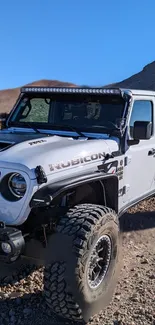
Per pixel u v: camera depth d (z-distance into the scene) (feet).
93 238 11.56
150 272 15.07
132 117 16.42
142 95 17.17
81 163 13.20
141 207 22.61
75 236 11.33
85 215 11.91
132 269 15.33
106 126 15.87
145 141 17.72
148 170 18.39
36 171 11.59
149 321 11.94
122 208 16.46
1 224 11.75
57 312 11.54
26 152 12.34
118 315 12.23
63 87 16.90
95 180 13.07
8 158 11.96
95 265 12.13
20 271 14.90
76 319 11.59
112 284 13.26
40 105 17.43
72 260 11.14
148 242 18.20
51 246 11.43
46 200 11.35
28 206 11.63
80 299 11.32
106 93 16.12
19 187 11.73
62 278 11.09
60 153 12.67
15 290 13.61
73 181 12.23
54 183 11.93
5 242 11.12
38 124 16.89
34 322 11.92
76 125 16.37
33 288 13.73
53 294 11.19
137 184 17.48
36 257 12.78
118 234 13.17
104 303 12.73
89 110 16.46
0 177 11.80
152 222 20.56
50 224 12.70
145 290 13.69
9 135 14.70
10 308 12.56
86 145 13.92
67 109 16.84
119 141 15.53
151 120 18.24
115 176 14.46
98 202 14.30
